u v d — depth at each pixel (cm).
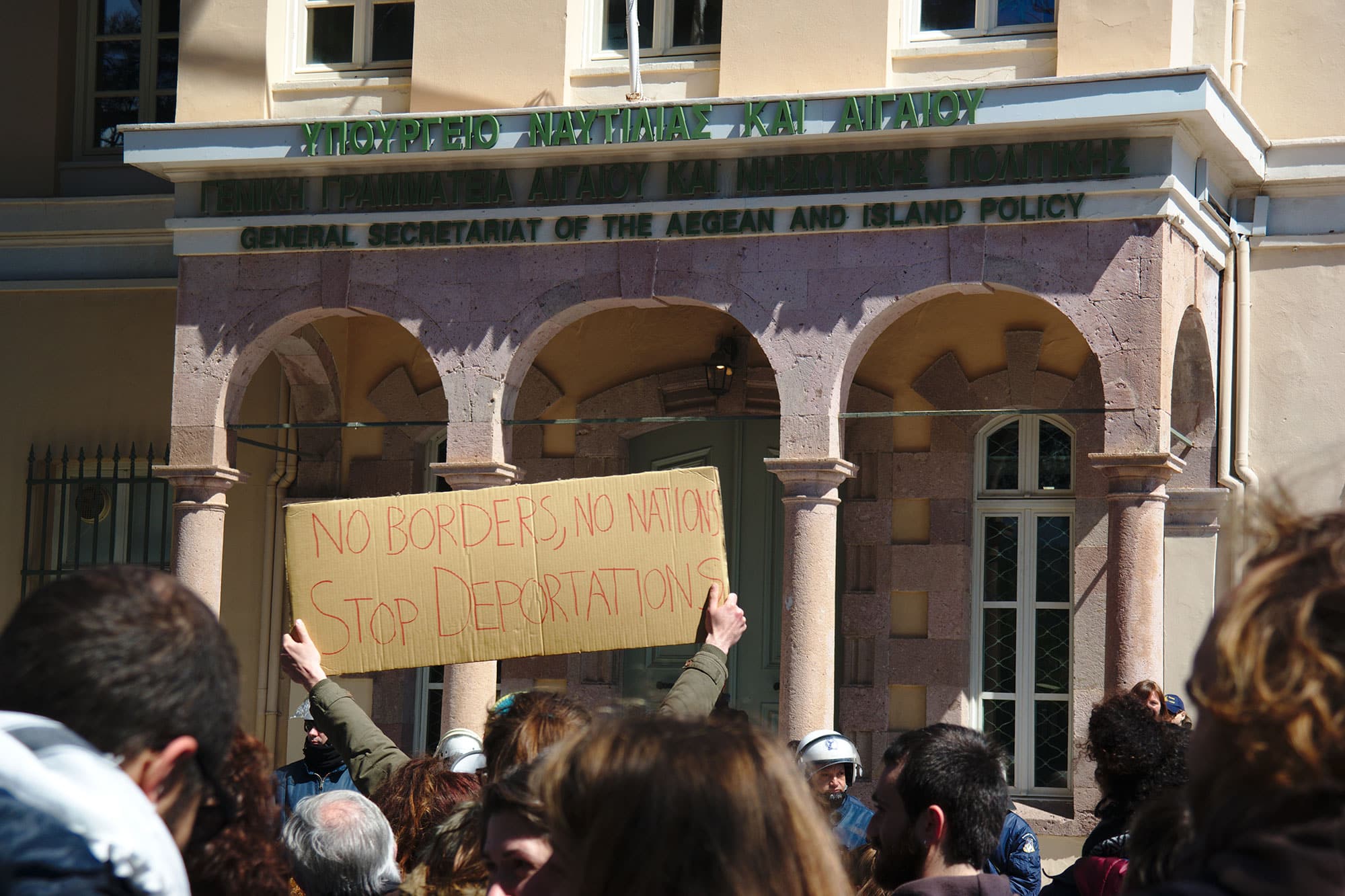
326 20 1326
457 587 573
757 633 1443
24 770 188
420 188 1227
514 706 446
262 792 311
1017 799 1332
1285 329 1248
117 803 192
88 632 203
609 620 566
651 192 1182
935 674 1348
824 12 1167
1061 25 1113
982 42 1158
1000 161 1105
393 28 1315
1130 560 1059
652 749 209
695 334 1441
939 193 1112
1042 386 1338
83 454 1509
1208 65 1048
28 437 1532
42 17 1579
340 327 1511
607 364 1462
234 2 1308
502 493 576
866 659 1369
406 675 1495
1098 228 1083
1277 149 1248
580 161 1196
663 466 1476
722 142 1144
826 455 1127
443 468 1205
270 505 1493
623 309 1447
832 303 1138
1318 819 155
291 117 1287
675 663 1445
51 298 1538
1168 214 1065
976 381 1357
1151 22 1092
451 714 1180
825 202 1137
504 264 1213
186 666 208
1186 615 1244
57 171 1570
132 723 203
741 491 1453
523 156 1200
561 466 1468
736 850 202
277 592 1486
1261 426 1250
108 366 1522
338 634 573
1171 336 1089
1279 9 1283
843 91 1117
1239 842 158
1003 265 1102
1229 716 159
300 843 399
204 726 211
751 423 1458
